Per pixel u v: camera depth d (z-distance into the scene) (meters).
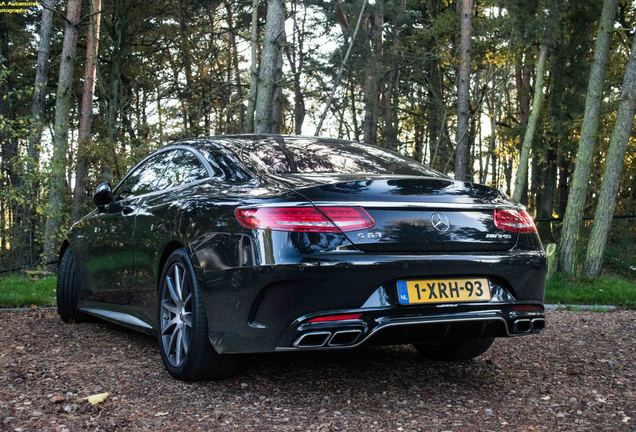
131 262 4.26
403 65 24.16
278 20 9.23
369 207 3.08
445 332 3.21
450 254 3.17
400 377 3.73
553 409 3.17
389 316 3.04
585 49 21.17
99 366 3.92
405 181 3.24
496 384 3.65
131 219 4.30
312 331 2.95
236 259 3.11
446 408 3.15
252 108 12.10
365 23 23.97
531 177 31.20
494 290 3.29
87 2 24.05
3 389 3.37
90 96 17.45
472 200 3.36
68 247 5.51
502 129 28.05
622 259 16.83
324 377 3.68
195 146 4.15
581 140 12.66
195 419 2.91
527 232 3.46
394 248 3.07
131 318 4.39
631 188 28.39
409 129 32.38
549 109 22.97
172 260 3.65
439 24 23.33
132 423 2.85
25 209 10.88
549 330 5.59
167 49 26.22
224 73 25.92
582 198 12.61
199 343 3.38
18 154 10.09
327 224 3.00
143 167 4.76
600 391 3.54
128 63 25.75
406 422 2.92
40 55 17.19
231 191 3.38
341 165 3.71
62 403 3.14
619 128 12.27
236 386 3.46
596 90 12.58
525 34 15.64
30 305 6.79
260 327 3.04
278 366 3.89
